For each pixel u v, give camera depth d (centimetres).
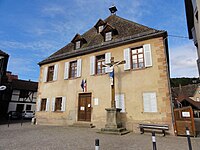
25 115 2484
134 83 1065
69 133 886
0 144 602
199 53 848
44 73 1603
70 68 1449
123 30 1326
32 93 3111
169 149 549
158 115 941
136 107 1020
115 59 1188
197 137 822
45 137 756
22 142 641
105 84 1178
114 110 935
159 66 1006
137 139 735
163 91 958
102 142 649
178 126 872
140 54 1121
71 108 1308
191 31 1166
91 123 1156
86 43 1498
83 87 1268
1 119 2278
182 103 2281
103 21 1522
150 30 1126
